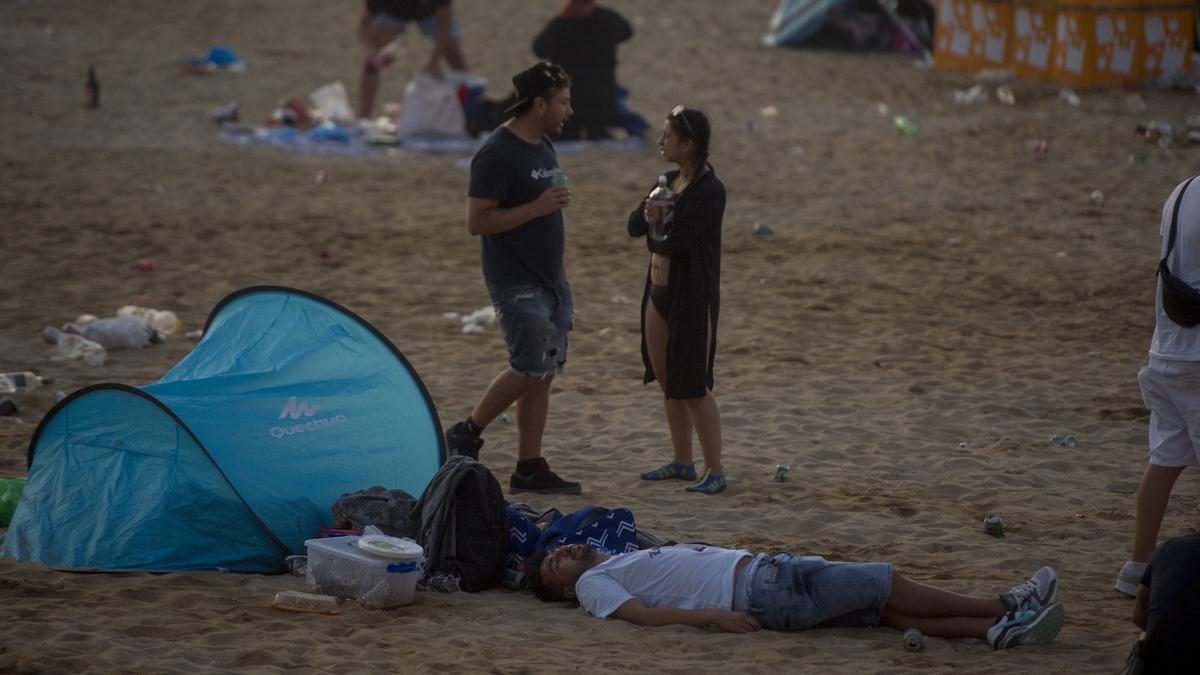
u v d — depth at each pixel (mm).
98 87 76812
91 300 42750
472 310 42688
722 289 45031
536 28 101000
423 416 25734
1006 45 84438
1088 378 35469
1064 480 28312
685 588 20578
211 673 17734
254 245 50094
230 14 107000
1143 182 59250
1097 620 20578
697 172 26516
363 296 43906
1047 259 48000
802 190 59406
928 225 53250
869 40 94688
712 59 90688
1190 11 79812
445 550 22391
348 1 113938
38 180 58906
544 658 18656
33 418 31719
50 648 18344
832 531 25109
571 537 22000
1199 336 20766
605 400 34312
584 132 68688
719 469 27828
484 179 26141
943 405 33562
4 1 110188
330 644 19047
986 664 18734
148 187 58469
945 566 23172
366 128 70875
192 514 22656
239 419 23547
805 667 18516
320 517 23375
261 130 69875
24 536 23234
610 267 47875
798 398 34250
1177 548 15914
